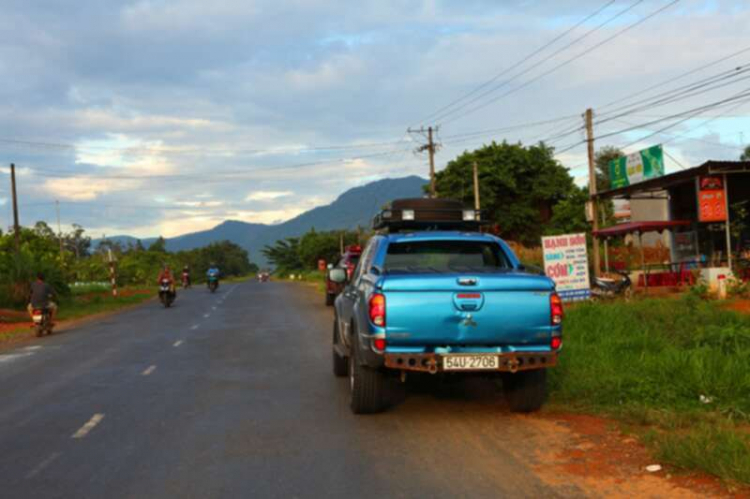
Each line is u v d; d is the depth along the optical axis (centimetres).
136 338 1631
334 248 9494
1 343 1700
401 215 1001
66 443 619
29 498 464
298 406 761
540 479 478
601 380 744
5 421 724
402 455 548
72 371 1105
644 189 2158
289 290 4603
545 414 681
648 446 540
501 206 4869
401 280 614
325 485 477
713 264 1980
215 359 1196
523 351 621
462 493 452
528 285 620
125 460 555
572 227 3853
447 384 862
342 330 868
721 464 460
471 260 769
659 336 988
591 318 1170
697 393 684
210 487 478
